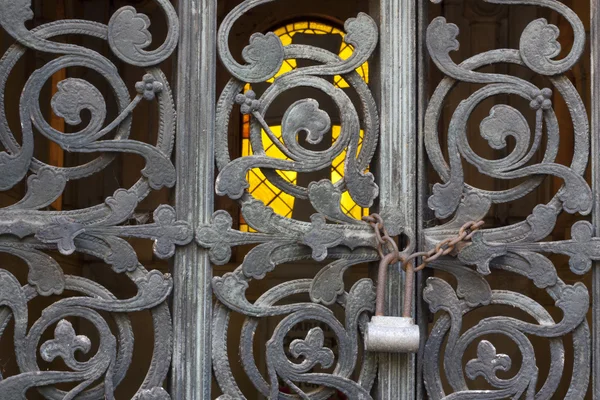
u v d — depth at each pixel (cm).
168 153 235
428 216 248
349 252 238
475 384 775
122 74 980
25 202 223
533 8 1030
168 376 234
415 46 248
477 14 1045
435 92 246
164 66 872
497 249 237
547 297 875
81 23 233
